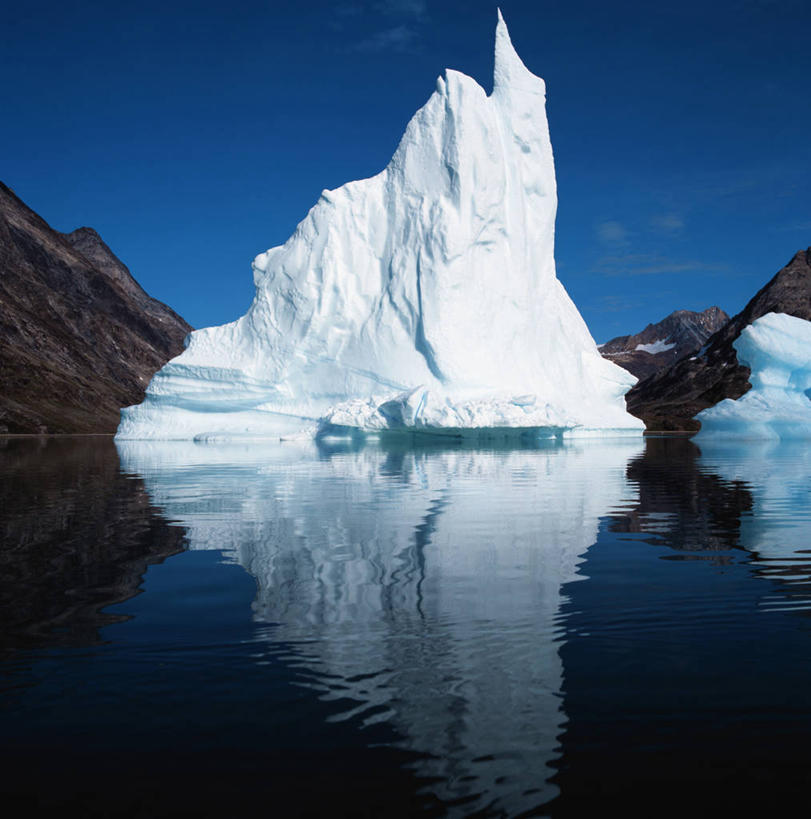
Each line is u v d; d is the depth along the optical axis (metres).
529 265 38.34
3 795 2.82
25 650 4.33
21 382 106.31
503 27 39.41
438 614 5.00
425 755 3.10
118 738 3.26
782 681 3.83
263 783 2.90
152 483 14.78
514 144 38.47
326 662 4.11
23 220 162.00
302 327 37.50
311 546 7.47
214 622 4.85
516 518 9.42
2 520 9.48
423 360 35.09
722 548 7.38
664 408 141.75
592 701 3.61
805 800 2.77
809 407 45.62
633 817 2.65
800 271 177.12
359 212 38.69
